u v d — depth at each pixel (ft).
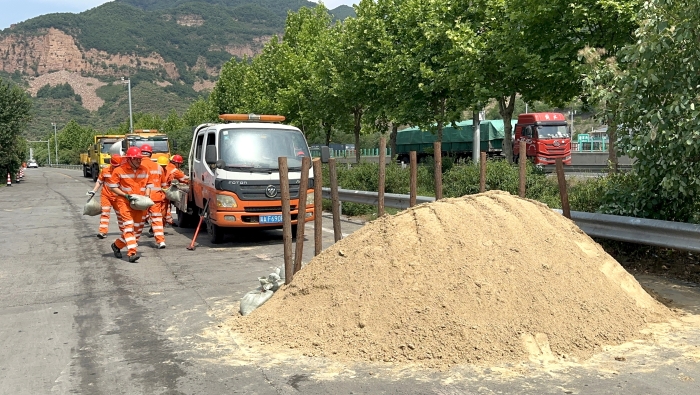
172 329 19.79
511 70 57.82
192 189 42.91
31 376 15.85
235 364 16.22
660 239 23.88
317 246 21.97
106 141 130.52
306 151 39.68
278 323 18.53
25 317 21.75
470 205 20.57
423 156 148.87
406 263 18.15
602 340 16.55
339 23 99.09
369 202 45.83
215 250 36.22
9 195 97.86
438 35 69.26
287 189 20.89
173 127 272.72
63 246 39.09
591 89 27.45
